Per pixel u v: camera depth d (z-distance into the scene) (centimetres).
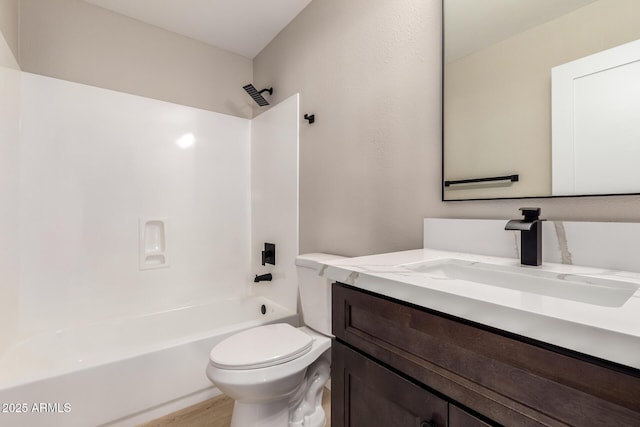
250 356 113
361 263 88
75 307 184
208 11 201
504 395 50
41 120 174
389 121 139
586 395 42
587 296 67
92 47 194
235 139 249
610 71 79
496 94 102
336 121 169
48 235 176
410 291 64
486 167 104
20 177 167
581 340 41
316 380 139
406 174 132
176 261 221
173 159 220
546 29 90
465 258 95
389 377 70
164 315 205
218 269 240
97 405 133
